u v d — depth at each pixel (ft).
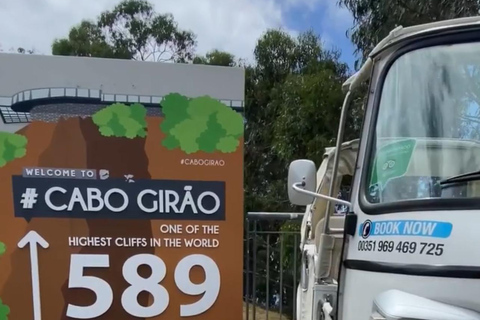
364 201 8.36
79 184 13.28
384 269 7.29
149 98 13.57
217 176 13.80
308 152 34.55
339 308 8.61
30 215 13.06
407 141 8.27
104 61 13.43
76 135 13.33
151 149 13.56
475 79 7.91
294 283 19.29
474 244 6.50
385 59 9.02
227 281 13.71
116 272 13.30
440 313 6.21
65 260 13.15
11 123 13.07
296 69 46.39
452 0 25.88
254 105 46.42
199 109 13.76
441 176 7.75
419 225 7.13
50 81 13.24
